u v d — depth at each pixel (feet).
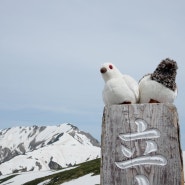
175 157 4.18
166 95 4.54
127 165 4.23
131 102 4.59
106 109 4.43
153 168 4.17
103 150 4.33
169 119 4.28
